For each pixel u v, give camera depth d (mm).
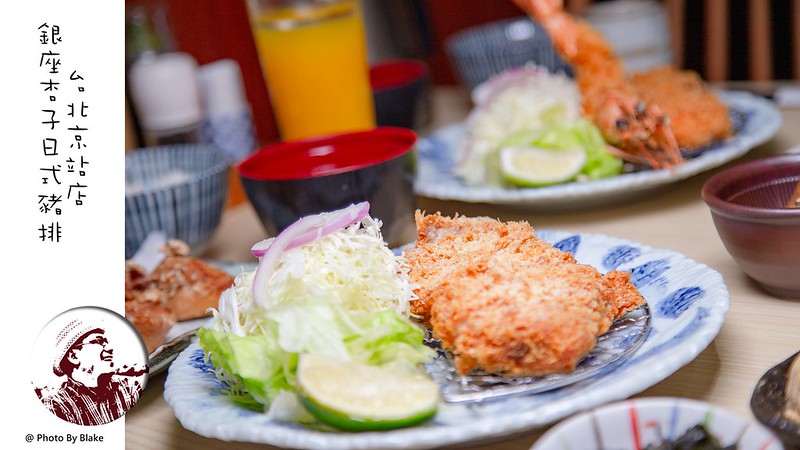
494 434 465
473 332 502
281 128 888
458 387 510
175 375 557
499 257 551
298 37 837
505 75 909
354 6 859
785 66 1224
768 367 522
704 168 717
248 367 512
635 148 765
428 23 1248
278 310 518
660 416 438
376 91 965
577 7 1244
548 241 653
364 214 566
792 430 447
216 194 764
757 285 597
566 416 467
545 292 510
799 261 550
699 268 569
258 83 1273
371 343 515
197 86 999
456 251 570
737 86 972
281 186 673
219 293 658
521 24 1191
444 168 873
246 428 486
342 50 846
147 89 957
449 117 1091
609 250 625
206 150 828
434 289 543
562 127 787
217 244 815
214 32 1204
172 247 691
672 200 742
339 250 549
